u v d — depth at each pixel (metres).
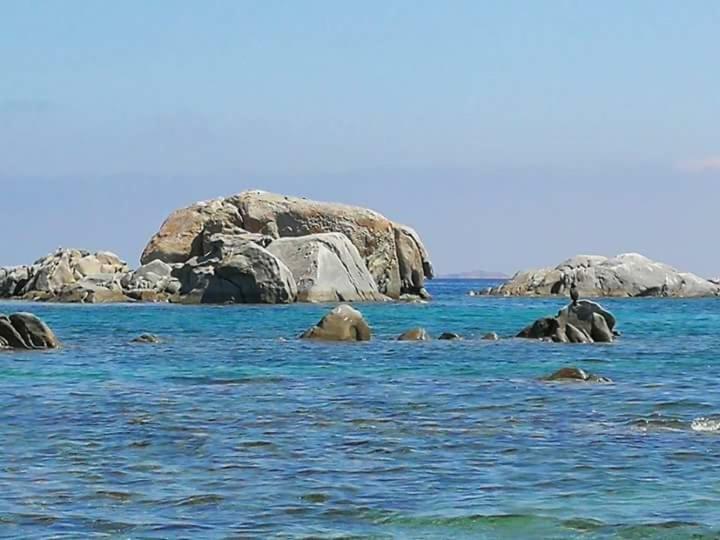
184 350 51.81
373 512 18.47
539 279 130.00
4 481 20.58
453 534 17.28
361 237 114.62
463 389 35.59
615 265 126.50
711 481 20.70
